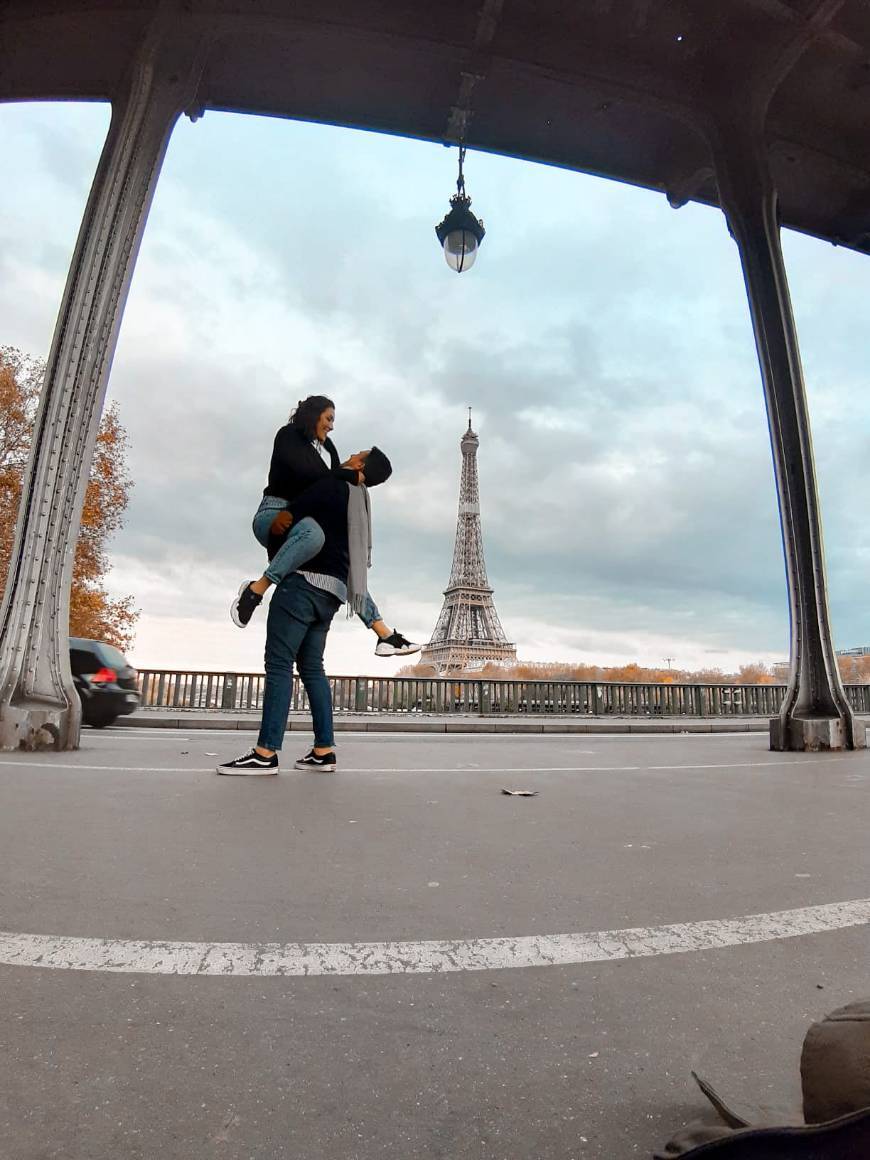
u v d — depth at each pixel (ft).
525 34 34.94
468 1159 3.37
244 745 29.55
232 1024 4.79
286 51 36.42
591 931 6.80
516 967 5.89
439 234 35.50
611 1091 4.02
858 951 6.36
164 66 27.25
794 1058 4.42
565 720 66.39
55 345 24.17
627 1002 5.24
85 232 25.17
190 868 8.75
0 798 13.09
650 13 33.78
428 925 6.90
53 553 23.18
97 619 104.63
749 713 78.43
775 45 33.88
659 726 60.54
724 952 6.30
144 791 14.39
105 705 45.14
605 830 11.65
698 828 12.00
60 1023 4.73
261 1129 3.59
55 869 8.51
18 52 35.40
